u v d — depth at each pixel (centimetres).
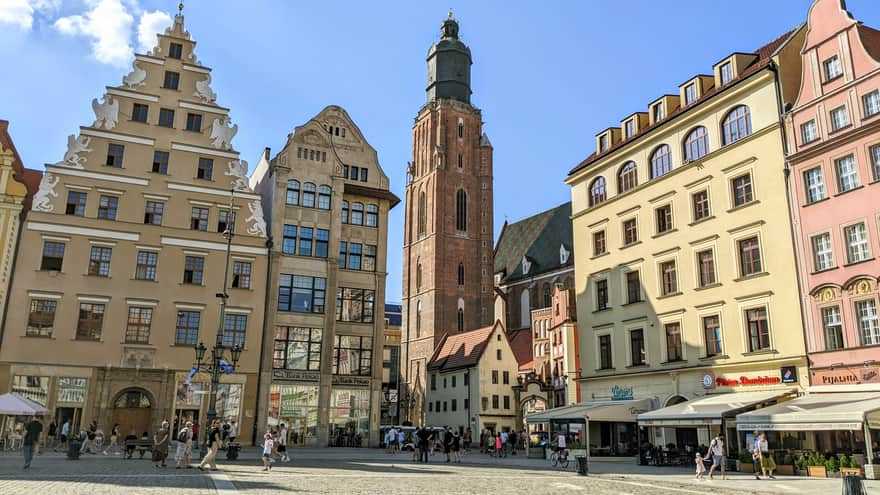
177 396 4962
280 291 5541
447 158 11900
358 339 5784
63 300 4838
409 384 11250
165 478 2305
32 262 4834
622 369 4616
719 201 4081
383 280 6000
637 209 4688
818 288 3475
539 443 5453
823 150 3559
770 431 3522
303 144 5938
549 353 8438
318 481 2381
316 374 5491
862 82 3428
